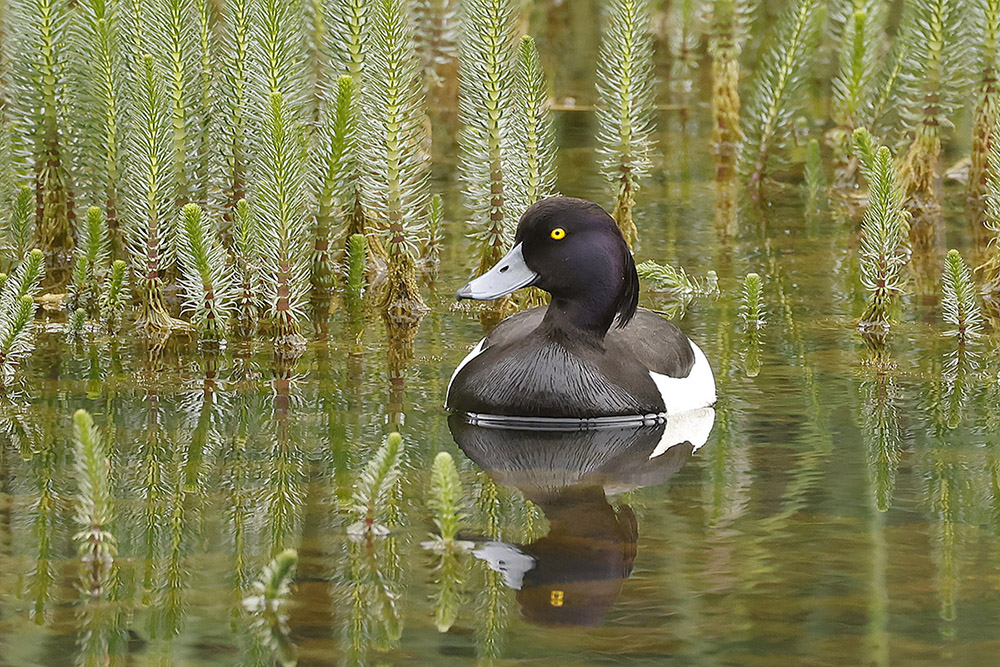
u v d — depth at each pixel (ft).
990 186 47.78
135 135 43.27
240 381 37.83
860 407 35.65
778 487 29.50
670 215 56.90
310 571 24.77
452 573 24.64
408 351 41.16
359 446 32.60
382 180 44.09
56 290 45.68
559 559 25.30
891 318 44.19
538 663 21.11
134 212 43.62
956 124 64.69
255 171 44.68
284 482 29.89
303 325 43.73
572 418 34.78
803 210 57.93
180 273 45.44
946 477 30.07
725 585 23.99
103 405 35.45
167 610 23.07
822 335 42.57
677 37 76.13
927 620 22.49
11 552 25.66
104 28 44.27
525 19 74.79
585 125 69.72
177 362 39.55
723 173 63.67
